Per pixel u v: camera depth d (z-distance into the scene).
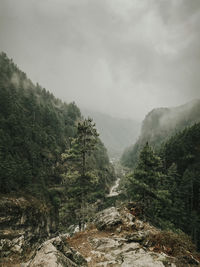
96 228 11.46
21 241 10.21
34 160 57.69
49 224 43.53
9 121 62.22
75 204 15.26
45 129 82.12
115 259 6.73
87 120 15.78
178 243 7.97
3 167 40.81
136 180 16.05
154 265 5.99
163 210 23.28
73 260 5.96
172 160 53.34
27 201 40.94
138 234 9.19
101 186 74.75
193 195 35.22
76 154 15.69
